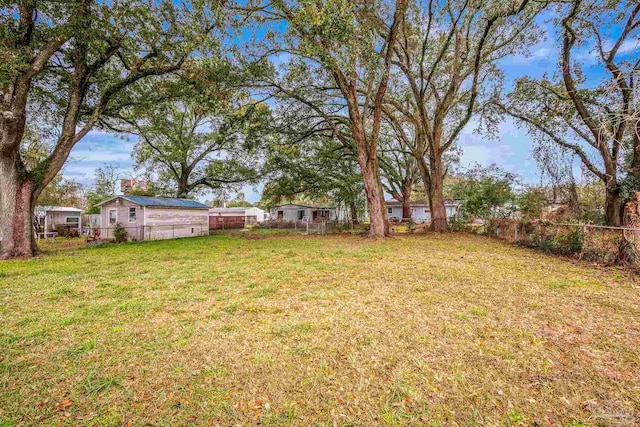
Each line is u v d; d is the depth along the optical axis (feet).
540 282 18.02
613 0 30.01
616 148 35.35
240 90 37.88
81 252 34.50
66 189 81.35
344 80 40.27
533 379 8.05
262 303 14.56
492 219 48.14
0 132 30.07
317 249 33.99
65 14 24.98
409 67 46.85
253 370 8.60
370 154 44.55
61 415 6.76
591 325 11.53
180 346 10.06
